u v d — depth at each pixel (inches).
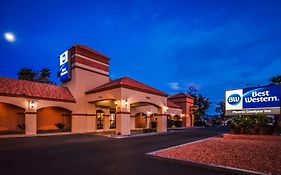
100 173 285.6
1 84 804.0
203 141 614.5
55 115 1004.6
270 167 286.5
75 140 674.8
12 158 382.6
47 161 358.9
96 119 1082.7
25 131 812.6
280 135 660.1
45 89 938.7
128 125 880.9
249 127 708.0
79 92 1016.2
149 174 280.5
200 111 2279.8
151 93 1034.7
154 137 796.0
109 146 542.3
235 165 300.8
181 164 333.4
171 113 1658.5
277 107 669.3
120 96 863.1
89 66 1079.0
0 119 824.3
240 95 756.0
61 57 1123.3
